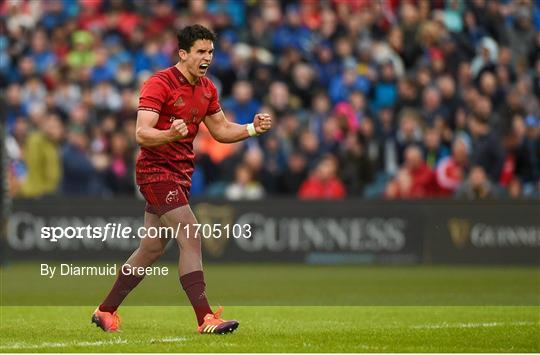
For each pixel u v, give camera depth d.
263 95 77.00
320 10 84.88
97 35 82.19
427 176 72.88
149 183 30.20
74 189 71.81
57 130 70.75
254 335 30.12
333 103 79.06
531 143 76.00
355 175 73.44
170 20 84.31
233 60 78.69
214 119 31.47
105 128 73.75
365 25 84.00
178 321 35.25
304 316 37.41
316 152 73.31
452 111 77.19
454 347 27.91
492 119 77.94
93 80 79.69
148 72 79.12
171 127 28.75
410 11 83.38
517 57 85.88
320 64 80.44
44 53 81.25
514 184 75.00
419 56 82.19
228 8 84.69
